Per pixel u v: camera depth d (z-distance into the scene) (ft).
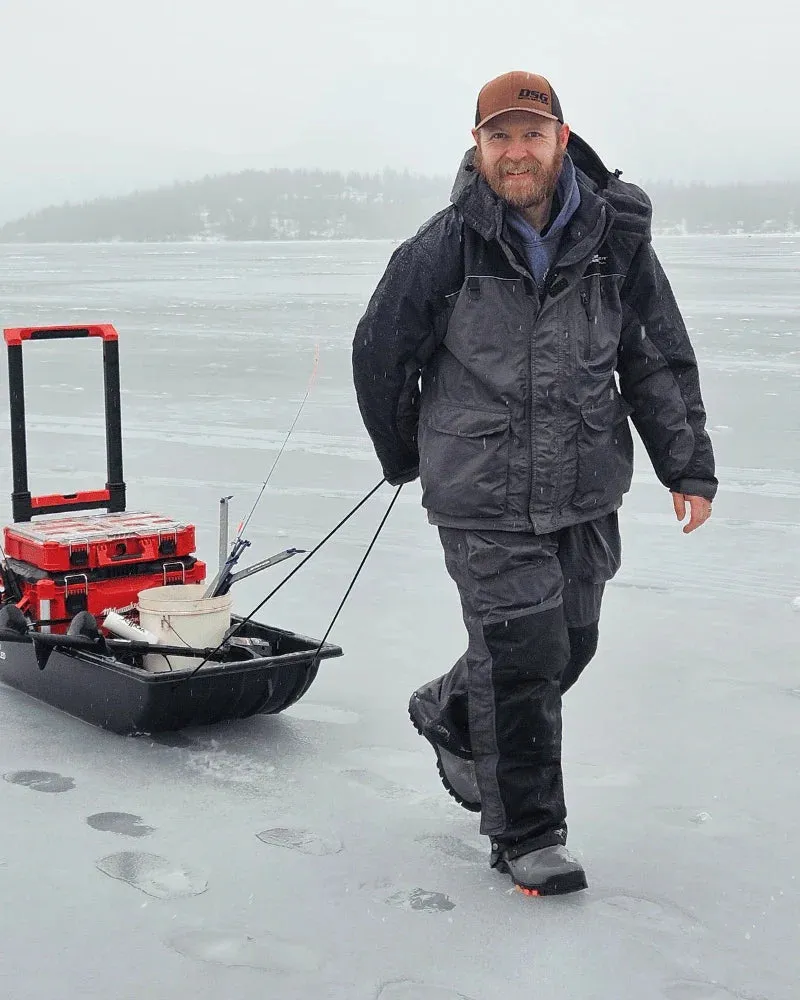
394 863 10.07
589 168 10.38
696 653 15.62
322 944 8.75
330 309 87.10
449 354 10.01
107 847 10.20
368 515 23.72
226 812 10.94
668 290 10.55
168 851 10.15
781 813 11.10
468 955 8.65
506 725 9.74
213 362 51.13
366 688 14.34
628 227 9.99
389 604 17.78
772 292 96.43
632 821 10.93
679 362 10.56
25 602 13.64
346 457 29.91
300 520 23.24
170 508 24.18
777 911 9.35
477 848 10.39
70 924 8.95
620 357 10.60
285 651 13.28
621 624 16.89
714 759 12.30
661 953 8.70
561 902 9.46
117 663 12.37
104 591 13.58
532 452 9.73
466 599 9.98
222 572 13.52
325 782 11.65
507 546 9.78
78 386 44.06
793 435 32.24
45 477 27.32
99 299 107.55
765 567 19.97
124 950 8.61
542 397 9.71
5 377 46.34
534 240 9.73
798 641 16.12
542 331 9.71
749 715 13.48
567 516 9.90
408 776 11.87
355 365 10.32
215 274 170.09
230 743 12.58
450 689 10.52
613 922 9.16
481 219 9.56
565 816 9.91
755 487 26.27
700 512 10.66
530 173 9.43
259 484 26.55
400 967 8.47
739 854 10.31
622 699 13.99
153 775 11.70
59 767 11.84
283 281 141.28
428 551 20.97
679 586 18.84
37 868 9.80
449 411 9.95
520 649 9.68
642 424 10.71
